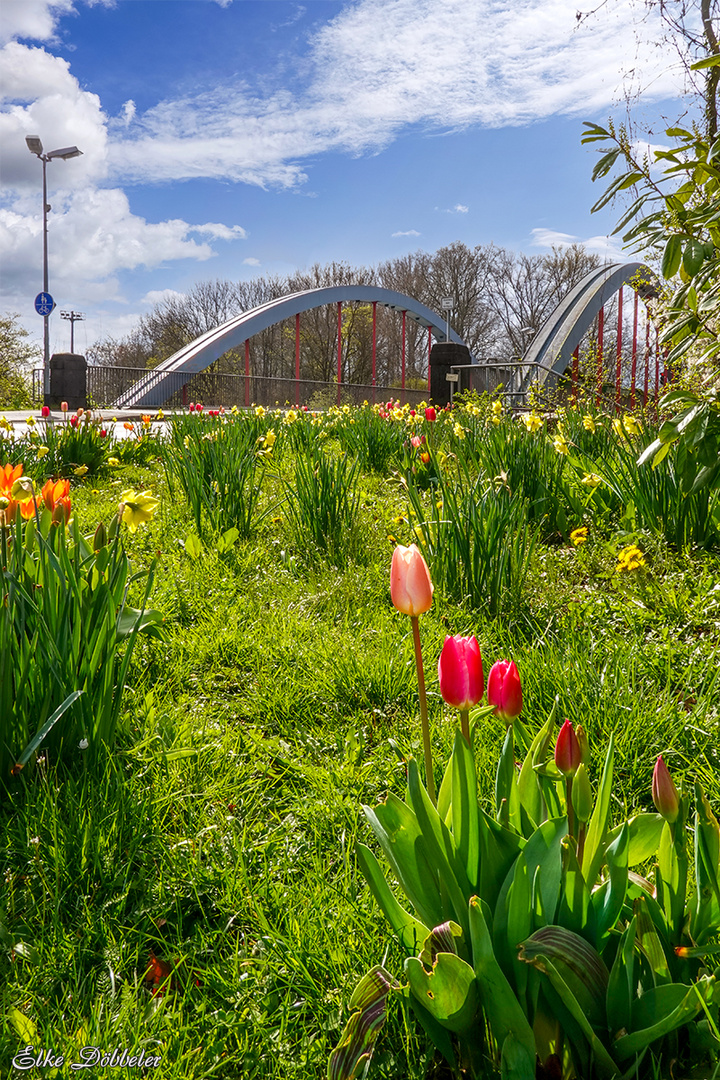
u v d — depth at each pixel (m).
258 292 65.44
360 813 2.07
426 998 1.14
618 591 3.76
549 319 30.70
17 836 1.91
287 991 1.50
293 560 4.37
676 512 4.37
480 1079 1.22
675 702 2.52
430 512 4.25
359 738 2.50
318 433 8.89
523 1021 1.10
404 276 68.12
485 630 3.31
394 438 7.79
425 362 65.56
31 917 1.67
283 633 3.31
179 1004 1.47
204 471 5.40
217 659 3.12
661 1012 1.14
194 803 2.11
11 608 2.17
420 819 1.24
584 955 1.13
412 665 2.90
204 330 64.50
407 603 1.29
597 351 9.92
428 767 1.41
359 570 4.20
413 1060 1.35
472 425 7.16
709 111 4.20
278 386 40.47
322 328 56.88
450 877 1.24
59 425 7.82
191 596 3.80
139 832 1.93
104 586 2.32
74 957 1.56
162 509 5.71
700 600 3.47
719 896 1.21
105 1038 1.34
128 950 1.61
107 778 2.10
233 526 4.99
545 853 1.25
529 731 2.36
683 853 1.23
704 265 2.55
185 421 8.80
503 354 65.69
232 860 1.88
